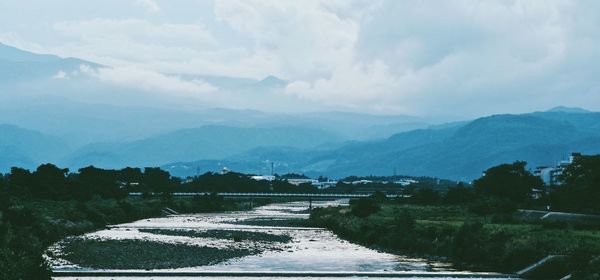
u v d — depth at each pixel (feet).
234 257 330.54
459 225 404.77
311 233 496.64
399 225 407.23
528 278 266.57
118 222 616.39
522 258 278.87
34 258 239.71
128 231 495.00
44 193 653.71
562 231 351.46
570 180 563.48
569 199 512.63
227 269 287.28
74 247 349.00
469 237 318.86
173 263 301.02
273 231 510.58
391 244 382.01
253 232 492.95
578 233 341.00
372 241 407.85
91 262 297.53
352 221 494.18
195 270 280.92
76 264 291.58
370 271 285.02
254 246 386.32
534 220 441.27
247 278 267.18
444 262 317.22
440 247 337.31
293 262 314.55
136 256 320.29
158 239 418.31
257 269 288.92
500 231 319.47
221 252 349.00
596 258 247.70
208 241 410.93
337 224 520.42
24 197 597.93
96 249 341.62
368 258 332.39
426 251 346.33
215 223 618.85
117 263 296.30
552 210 552.41
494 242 305.53
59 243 371.56
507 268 282.15
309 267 297.74
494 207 559.79
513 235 312.91
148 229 517.55
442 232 357.61
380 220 473.67
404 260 324.39
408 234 383.65
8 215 382.42
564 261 261.85
